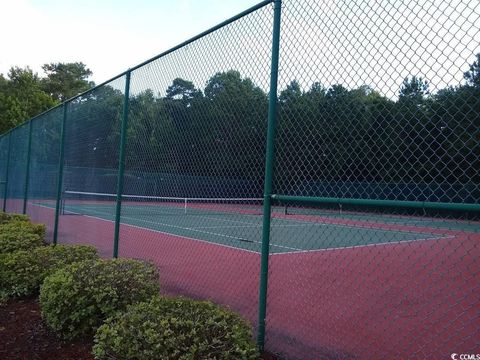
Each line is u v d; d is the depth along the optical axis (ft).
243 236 38.81
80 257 16.25
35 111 136.77
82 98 24.11
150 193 17.65
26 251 16.61
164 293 16.81
